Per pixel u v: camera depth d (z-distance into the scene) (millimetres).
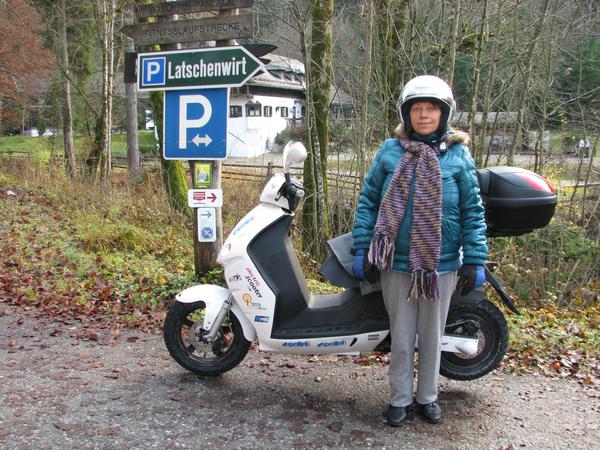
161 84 5801
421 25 9727
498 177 3732
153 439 3215
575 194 10305
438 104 3236
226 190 11977
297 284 3725
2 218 10562
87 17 22328
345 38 9883
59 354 4523
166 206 12086
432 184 3182
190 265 7688
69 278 6797
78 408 3553
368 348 3705
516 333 5035
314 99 9078
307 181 9164
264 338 3762
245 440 3230
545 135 10961
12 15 20703
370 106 9594
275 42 9297
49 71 22391
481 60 9828
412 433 3350
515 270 8648
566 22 9922
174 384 3945
